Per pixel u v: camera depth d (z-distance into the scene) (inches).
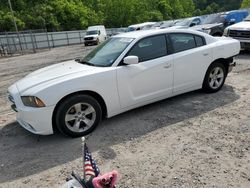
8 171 150.9
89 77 180.7
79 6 2493.8
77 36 1732.3
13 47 1322.6
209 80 245.1
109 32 1923.0
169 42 217.5
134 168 143.0
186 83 227.8
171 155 152.6
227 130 177.8
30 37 1408.7
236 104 221.5
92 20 2541.8
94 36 1264.8
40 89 169.5
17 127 211.2
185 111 213.8
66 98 175.5
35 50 1238.9
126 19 2876.5
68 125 178.7
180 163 144.3
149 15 3019.2
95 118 186.5
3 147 179.5
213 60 240.2
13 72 524.4
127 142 171.5
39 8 2134.6
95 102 184.2
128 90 196.5
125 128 191.3
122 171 141.0
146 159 150.6
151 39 210.2
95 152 162.1
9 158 164.7
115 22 2859.3
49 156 162.6
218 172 134.7
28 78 197.5
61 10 2278.5
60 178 140.5
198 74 233.6
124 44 206.1
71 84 174.7
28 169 151.1
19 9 2097.7
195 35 234.7
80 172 144.0
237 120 191.8
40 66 583.8
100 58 208.1
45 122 171.0
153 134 179.6
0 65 696.4
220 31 591.5
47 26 2144.4
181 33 226.2
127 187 128.0
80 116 181.6
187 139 169.5
